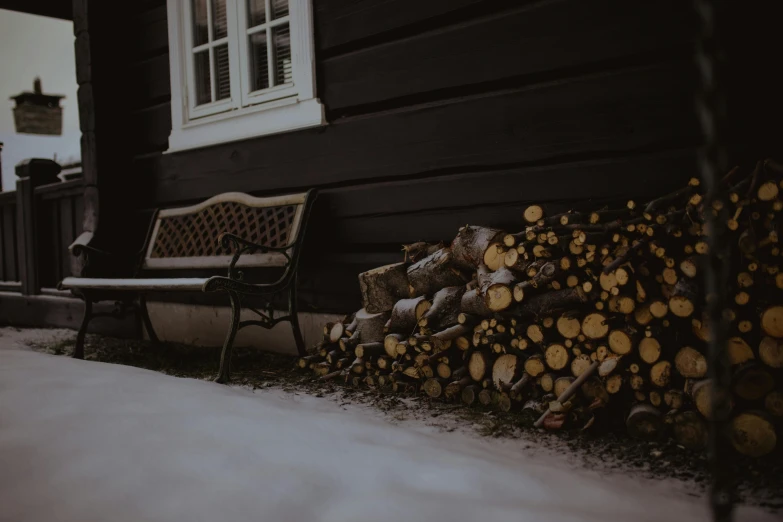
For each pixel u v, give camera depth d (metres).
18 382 2.81
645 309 2.40
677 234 2.40
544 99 3.05
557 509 1.61
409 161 3.56
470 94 3.35
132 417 2.29
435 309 2.98
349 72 3.81
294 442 2.09
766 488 1.82
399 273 3.27
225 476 1.79
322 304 4.06
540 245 2.71
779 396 2.04
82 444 2.03
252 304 4.43
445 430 2.48
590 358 2.52
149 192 5.08
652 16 2.72
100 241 4.96
